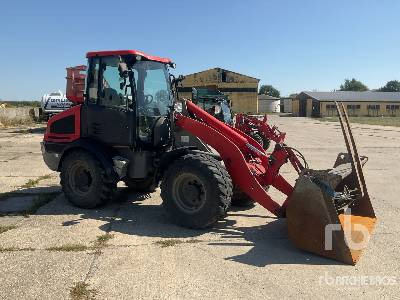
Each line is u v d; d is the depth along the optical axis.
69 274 4.29
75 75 7.18
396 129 30.98
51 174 9.99
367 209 5.49
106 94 6.65
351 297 3.87
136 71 6.54
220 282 4.15
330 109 63.59
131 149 6.60
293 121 46.09
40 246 5.07
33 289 3.96
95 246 5.09
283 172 10.77
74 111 6.90
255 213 6.63
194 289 4.00
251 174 5.77
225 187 5.57
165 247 5.09
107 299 3.79
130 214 6.50
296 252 4.97
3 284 4.06
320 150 16.28
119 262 4.61
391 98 67.12
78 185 6.77
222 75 55.72
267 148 15.12
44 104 28.66
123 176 6.55
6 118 28.02
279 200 7.57
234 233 5.66
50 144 7.11
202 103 17.97
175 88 7.38
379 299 3.83
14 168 10.87
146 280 4.18
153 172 6.76
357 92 70.69
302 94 69.00
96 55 6.62
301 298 3.84
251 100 56.28
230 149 5.89
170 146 6.73
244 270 4.45
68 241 5.25
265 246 5.16
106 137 6.66
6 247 5.03
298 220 4.94
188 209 5.77
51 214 6.47
